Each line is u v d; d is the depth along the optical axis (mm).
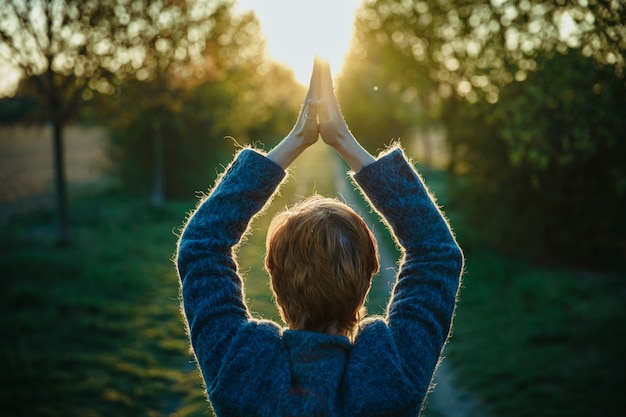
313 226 1011
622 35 3967
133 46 10648
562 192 11211
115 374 5676
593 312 8023
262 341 974
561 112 4875
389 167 1055
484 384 5672
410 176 1063
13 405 4832
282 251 1027
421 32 13664
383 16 15664
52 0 10031
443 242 1061
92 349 6320
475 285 9672
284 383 929
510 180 11641
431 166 33812
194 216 1094
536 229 11609
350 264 998
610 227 10883
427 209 1061
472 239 12805
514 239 12016
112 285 8883
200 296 1020
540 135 5125
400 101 22172
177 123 16828
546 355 6340
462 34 9930
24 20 9969
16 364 5672
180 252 1065
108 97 11156
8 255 10555
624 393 5191
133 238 13188
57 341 6461
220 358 970
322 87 1099
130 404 5027
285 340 990
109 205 18781
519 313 8102
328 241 997
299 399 912
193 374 5828
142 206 18188
